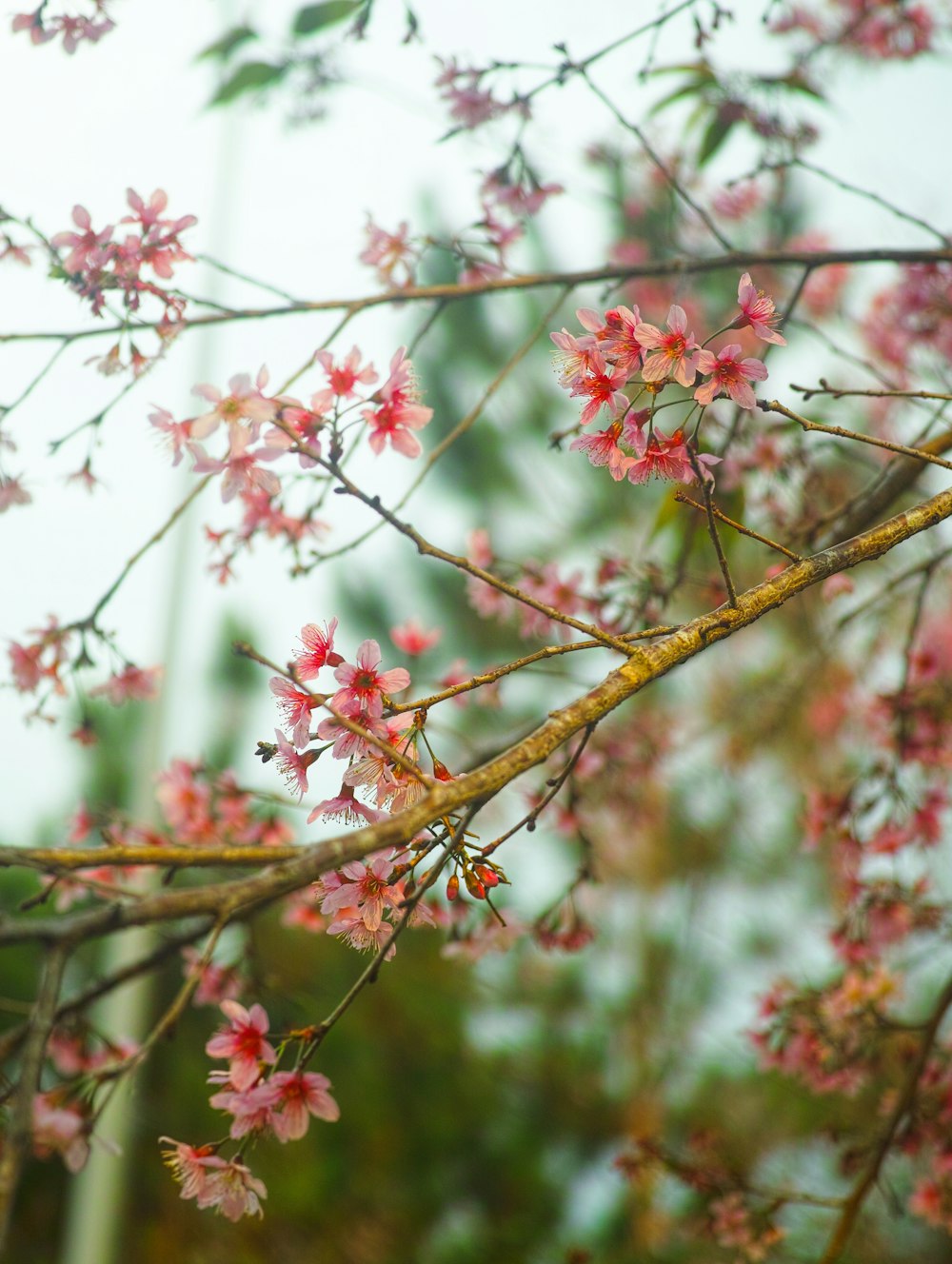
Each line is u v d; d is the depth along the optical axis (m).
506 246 1.88
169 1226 4.86
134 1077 1.49
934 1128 2.05
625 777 2.55
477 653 6.38
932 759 2.17
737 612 1.48
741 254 1.83
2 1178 1.42
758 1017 2.21
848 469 2.42
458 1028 5.79
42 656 1.81
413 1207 5.30
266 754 1.49
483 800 1.45
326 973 5.54
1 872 4.52
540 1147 5.87
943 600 3.17
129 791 5.21
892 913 2.13
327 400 1.52
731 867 6.21
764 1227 1.98
